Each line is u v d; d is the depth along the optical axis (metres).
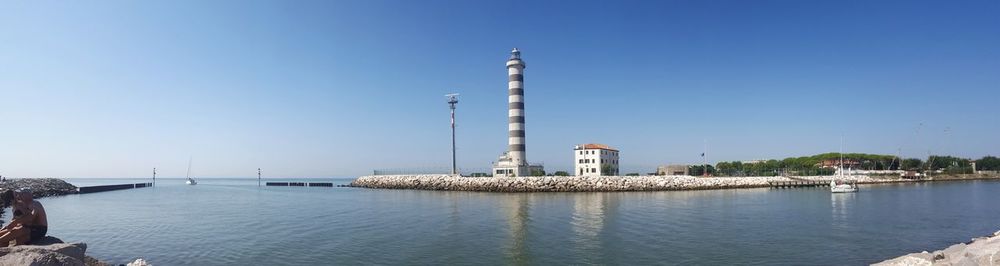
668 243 33.66
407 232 39.25
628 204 66.69
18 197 15.71
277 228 42.22
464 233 38.56
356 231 40.00
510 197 86.81
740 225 42.75
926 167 197.38
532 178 111.81
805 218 48.38
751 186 118.94
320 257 29.50
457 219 48.66
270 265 27.38
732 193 95.19
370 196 95.19
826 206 62.94
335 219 49.47
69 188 121.25
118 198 96.00
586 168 142.12
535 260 28.61
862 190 104.69
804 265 27.19
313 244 33.75
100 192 126.31
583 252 30.78
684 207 61.44
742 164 181.25
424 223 45.34
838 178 131.25
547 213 54.28
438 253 30.66
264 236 37.44
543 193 99.94
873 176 152.88
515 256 29.69
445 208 62.62
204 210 62.91
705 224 43.44
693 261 28.17
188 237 37.12
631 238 35.69
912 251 31.16
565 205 65.75
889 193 92.94
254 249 31.98
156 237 37.25
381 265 27.42
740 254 30.02
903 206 62.91
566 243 33.81
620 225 42.84
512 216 51.28
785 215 51.28
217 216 53.94
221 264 27.66
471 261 28.42
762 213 53.47
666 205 64.69
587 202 71.25
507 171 130.00
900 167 185.75
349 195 100.25
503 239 35.59
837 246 32.62
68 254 14.23
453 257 29.47
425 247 32.59
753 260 28.39
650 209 58.56
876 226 42.28
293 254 30.39
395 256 29.80
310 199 87.25
